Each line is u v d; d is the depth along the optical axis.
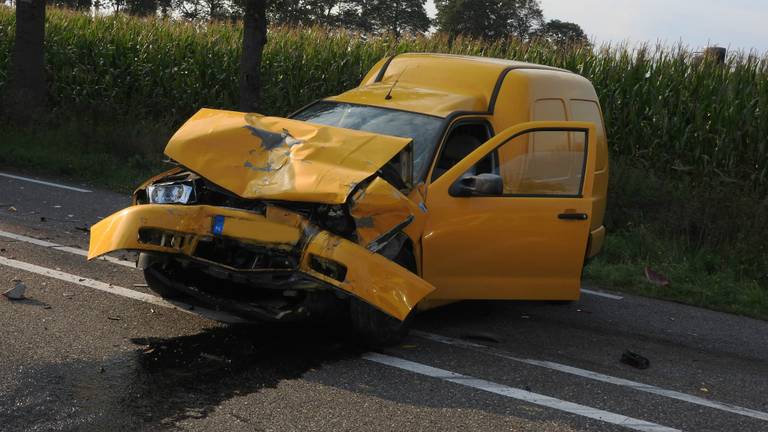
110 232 4.98
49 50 17.23
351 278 5.01
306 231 5.02
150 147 13.95
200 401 4.32
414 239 5.54
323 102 6.96
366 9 68.81
